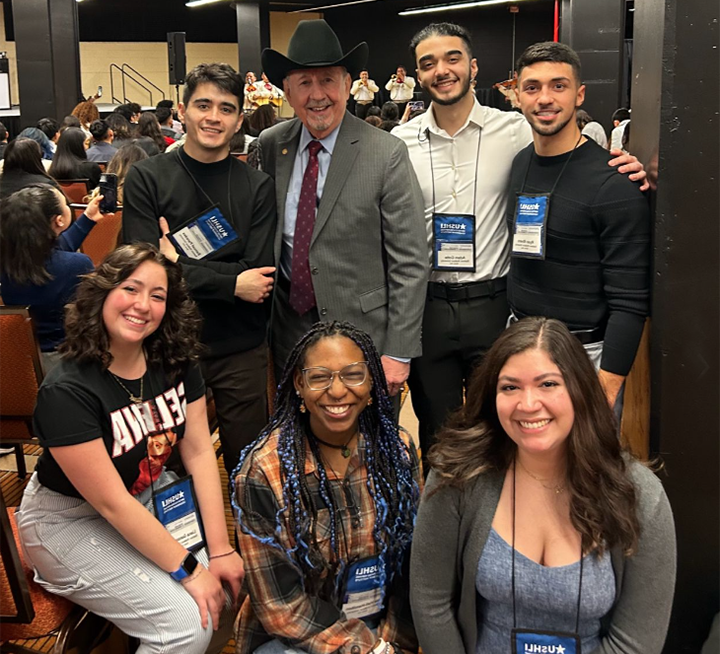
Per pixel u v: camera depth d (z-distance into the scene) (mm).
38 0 10977
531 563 1543
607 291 2172
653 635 1554
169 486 1970
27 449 3344
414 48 2490
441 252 2545
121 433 1831
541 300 2303
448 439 1634
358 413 1731
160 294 1844
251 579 1728
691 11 1885
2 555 1702
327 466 1753
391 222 2379
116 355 1843
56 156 5465
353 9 18672
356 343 1714
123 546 1853
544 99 2160
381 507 1754
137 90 18422
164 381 1948
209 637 1846
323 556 1725
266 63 2357
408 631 1812
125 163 4328
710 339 2016
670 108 1939
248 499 1717
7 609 1766
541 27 17719
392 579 1795
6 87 15672
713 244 1975
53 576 1839
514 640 1567
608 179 2133
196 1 15781
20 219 2531
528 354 1502
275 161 2514
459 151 2533
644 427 2193
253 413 2525
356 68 2375
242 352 2465
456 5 16609
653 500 1525
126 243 2361
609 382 2146
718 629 2059
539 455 1552
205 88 2287
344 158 2371
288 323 2504
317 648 1690
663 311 2025
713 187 1951
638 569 1531
